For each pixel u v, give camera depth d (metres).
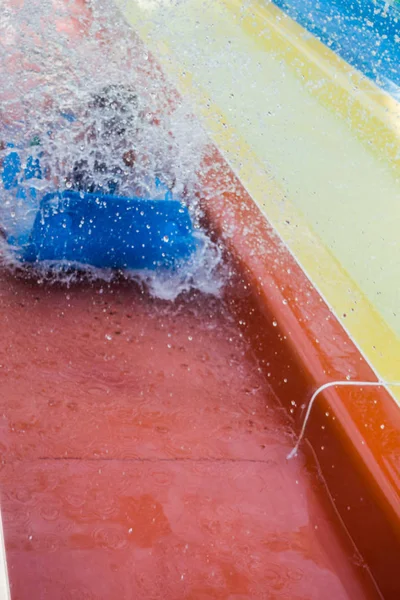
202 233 2.07
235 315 1.92
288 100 2.95
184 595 1.21
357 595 1.28
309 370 1.61
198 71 3.08
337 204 2.27
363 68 3.42
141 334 1.82
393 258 2.05
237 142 2.53
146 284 1.98
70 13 3.36
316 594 1.26
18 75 2.68
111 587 1.19
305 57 3.42
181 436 1.54
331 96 3.05
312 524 1.40
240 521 1.37
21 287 1.88
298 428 1.60
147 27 3.44
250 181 2.31
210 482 1.44
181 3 3.74
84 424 1.51
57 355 1.69
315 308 1.81
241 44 3.47
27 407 1.52
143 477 1.41
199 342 1.83
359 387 1.57
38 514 1.29
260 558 1.31
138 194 2.14
